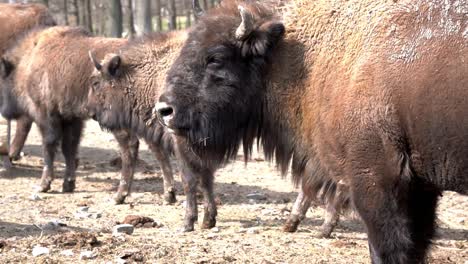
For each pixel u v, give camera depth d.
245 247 15.38
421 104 10.16
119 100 21.03
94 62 21.41
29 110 25.12
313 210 20.58
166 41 20.88
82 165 27.86
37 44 25.34
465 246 16.45
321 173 11.84
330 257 14.75
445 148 10.16
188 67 12.02
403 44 10.41
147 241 15.30
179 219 19.47
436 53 10.09
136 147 21.70
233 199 22.20
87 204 21.30
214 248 15.11
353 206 11.19
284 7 12.15
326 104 11.19
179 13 64.62
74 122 24.03
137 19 50.78
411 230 11.27
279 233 17.41
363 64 10.73
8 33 30.42
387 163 10.62
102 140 32.56
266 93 12.13
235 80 11.96
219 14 12.28
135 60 20.88
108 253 14.02
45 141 23.64
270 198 22.36
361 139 10.70
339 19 11.40
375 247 10.88
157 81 20.36
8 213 19.31
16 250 14.17
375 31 10.80
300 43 11.80
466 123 9.87
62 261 13.45
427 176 10.64
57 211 20.02
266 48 11.78
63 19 59.44
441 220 19.31
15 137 27.38
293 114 11.95
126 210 20.56
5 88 26.30
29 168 27.23
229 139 12.34
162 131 20.48
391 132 10.48
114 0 49.94
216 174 25.88
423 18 10.35
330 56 11.31
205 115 12.02
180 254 14.25
